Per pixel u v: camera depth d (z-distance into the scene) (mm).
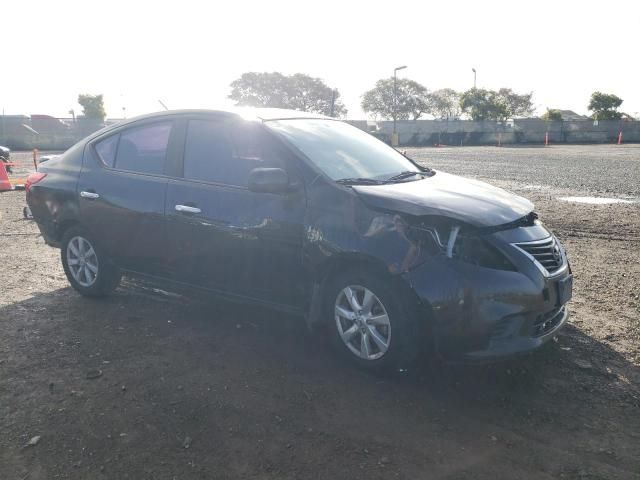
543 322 3543
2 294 5516
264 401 3391
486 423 3139
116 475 2713
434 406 3326
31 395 3492
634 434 3020
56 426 3145
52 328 4594
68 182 5242
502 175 17031
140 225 4707
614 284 5590
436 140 50875
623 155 28906
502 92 83938
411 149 40500
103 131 5297
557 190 13094
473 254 3371
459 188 4055
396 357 3516
